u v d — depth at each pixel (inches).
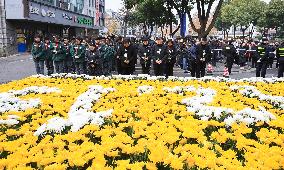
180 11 1285.7
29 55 1579.7
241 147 186.4
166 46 614.5
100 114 251.4
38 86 446.0
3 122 245.0
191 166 160.4
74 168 165.3
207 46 677.3
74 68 753.6
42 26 2050.9
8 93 390.3
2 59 1332.4
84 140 199.8
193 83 447.8
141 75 522.3
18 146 193.2
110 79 507.5
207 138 217.3
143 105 292.5
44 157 169.0
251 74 884.6
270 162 160.1
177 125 221.6
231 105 296.8
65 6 2309.3
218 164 161.0
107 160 172.2
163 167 165.0
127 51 622.2
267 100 352.2
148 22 2191.2
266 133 207.3
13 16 1620.3
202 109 270.4
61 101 336.8
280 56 719.7
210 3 1074.1
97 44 763.4
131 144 193.9
